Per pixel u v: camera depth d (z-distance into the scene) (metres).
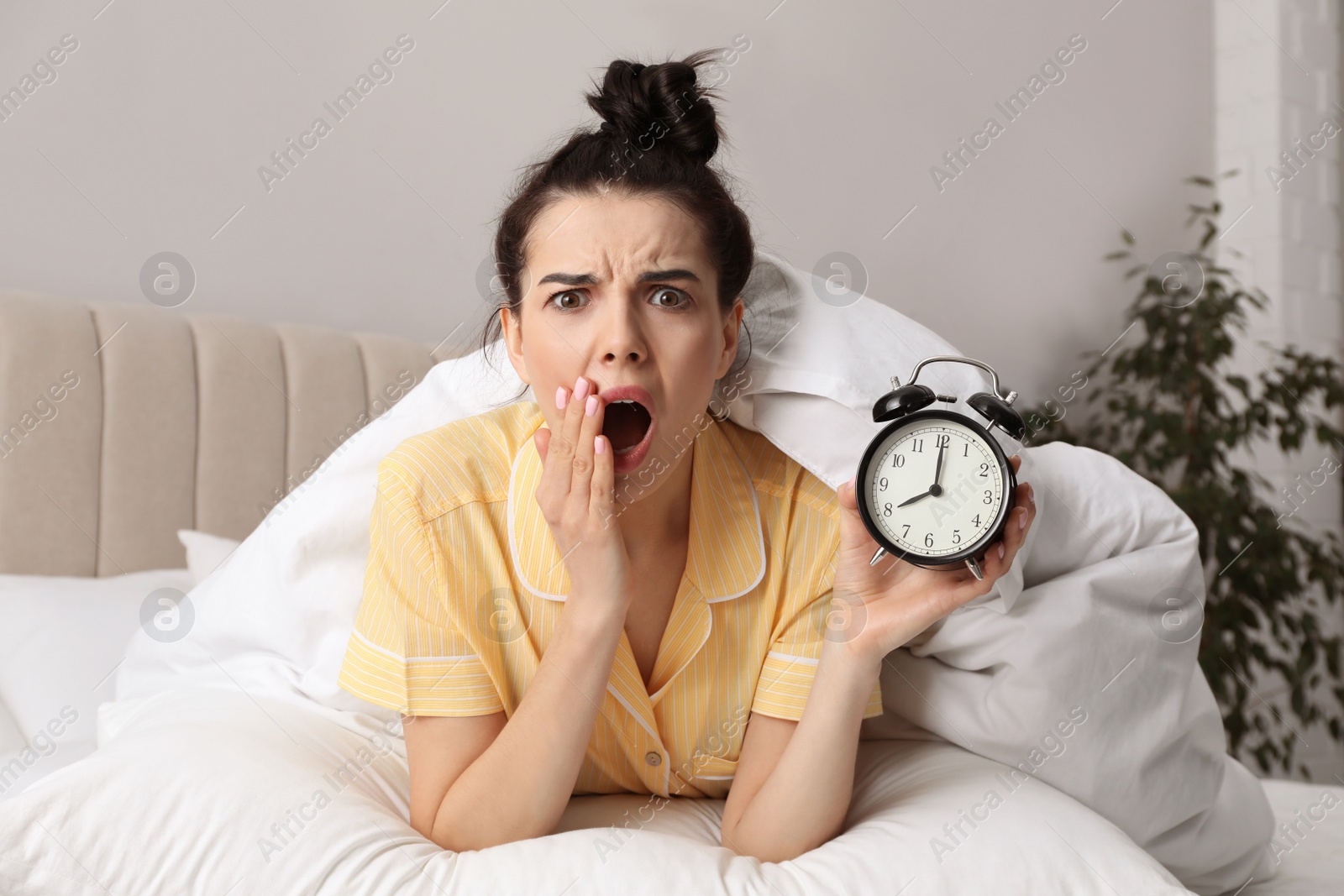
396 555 0.93
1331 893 1.09
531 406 1.06
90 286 1.79
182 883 0.74
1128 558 1.04
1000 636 0.98
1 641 1.41
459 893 0.74
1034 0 2.83
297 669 1.17
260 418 1.84
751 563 0.95
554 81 2.19
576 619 0.86
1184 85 3.21
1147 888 0.79
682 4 2.30
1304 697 2.73
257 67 1.92
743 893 0.74
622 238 0.83
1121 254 2.98
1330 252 3.28
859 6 2.51
